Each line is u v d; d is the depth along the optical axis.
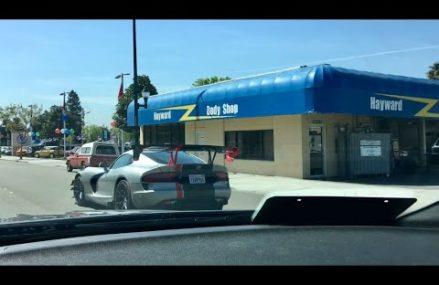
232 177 22.78
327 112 19.92
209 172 10.20
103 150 28.09
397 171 23.66
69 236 2.27
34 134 80.88
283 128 22.61
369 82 21.28
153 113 31.30
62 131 59.53
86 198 12.21
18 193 16.28
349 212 2.43
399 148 24.98
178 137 30.97
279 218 2.45
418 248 1.91
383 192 2.33
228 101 24.83
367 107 21.11
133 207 9.98
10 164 42.06
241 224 2.50
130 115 33.81
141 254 1.88
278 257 1.79
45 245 2.07
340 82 20.12
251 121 24.64
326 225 2.45
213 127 27.53
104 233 2.34
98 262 1.77
